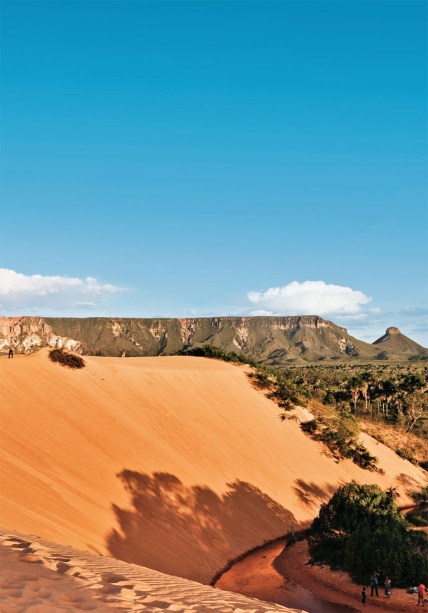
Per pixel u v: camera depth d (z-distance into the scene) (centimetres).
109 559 1366
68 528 2738
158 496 3878
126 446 4262
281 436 6206
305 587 3291
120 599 767
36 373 4534
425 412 12062
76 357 5194
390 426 9700
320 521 4231
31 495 2811
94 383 4988
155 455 4400
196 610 813
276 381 7656
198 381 6362
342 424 7244
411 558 3409
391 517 4100
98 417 4447
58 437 3819
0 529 1501
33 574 827
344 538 3841
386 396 11638
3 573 795
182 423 5247
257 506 4647
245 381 7194
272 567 3647
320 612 2861
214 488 4484
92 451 3909
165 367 6744
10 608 620
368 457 6688
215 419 5688
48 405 4166
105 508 3303
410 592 3184
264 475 5212
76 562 1055
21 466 3112
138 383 5506
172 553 3325
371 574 3388
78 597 729
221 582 3312
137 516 3469
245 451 5422
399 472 7250
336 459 6425
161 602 815
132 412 4916
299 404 7231
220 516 4159
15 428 3606
